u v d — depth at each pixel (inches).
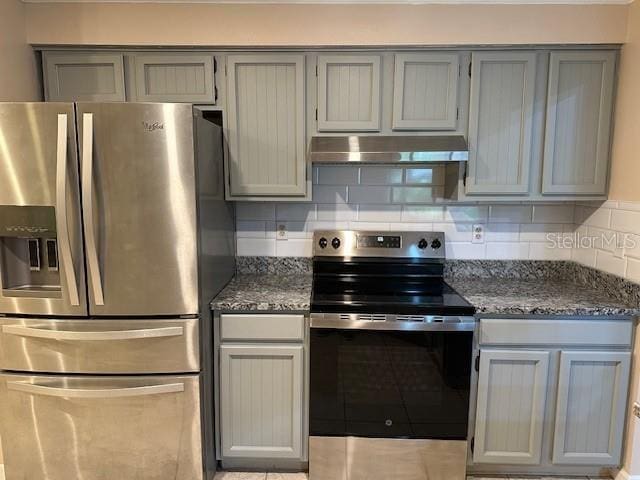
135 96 84.4
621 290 79.5
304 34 82.4
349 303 74.9
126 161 68.1
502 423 78.2
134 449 75.0
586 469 81.7
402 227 99.2
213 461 80.8
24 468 75.5
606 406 77.4
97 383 73.0
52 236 70.2
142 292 71.4
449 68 83.4
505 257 99.2
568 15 80.8
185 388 73.5
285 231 99.7
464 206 98.1
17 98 79.3
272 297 80.0
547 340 76.0
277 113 85.2
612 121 83.6
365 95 84.5
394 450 77.9
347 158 80.4
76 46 83.0
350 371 76.3
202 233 73.2
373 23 82.0
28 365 72.8
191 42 82.7
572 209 97.3
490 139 84.7
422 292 84.0
